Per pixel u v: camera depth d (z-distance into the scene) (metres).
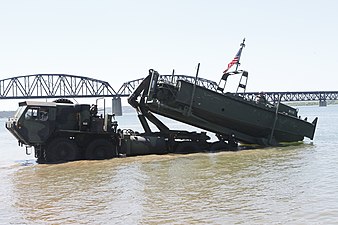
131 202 11.73
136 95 24.22
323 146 26.31
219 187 13.48
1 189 14.45
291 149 24.97
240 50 25.89
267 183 13.88
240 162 19.58
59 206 11.60
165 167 18.39
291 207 10.51
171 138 24.08
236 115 25.33
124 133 23.02
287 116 27.08
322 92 142.88
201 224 9.41
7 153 27.48
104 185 14.46
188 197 12.11
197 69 24.19
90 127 21.45
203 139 24.77
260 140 26.55
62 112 21.16
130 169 17.97
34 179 16.25
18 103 21.25
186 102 24.11
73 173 17.33
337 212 9.84
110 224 9.66
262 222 9.35
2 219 10.48
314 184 13.30
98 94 133.00
